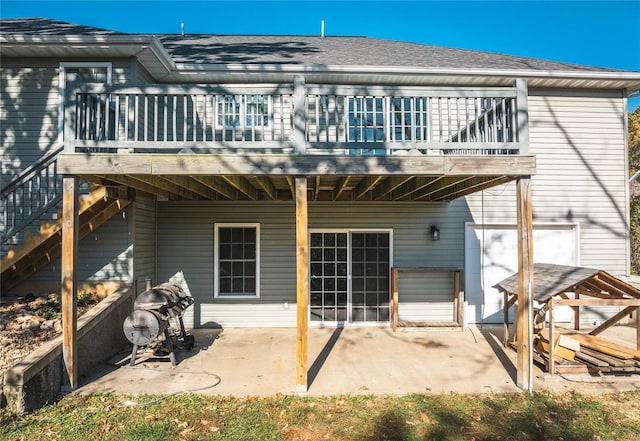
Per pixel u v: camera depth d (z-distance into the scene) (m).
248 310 8.26
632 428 3.96
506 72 7.88
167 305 5.87
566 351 5.54
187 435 3.75
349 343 6.99
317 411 4.27
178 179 5.45
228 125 8.05
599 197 8.50
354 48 10.30
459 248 8.41
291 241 8.32
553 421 4.09
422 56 9.35
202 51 9.13
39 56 7.14
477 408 4.36
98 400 4.50
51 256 6.71
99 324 5.82
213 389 4.86
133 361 5.66
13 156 7.12
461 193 7.12
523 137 4.96
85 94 4.91
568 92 8.50
